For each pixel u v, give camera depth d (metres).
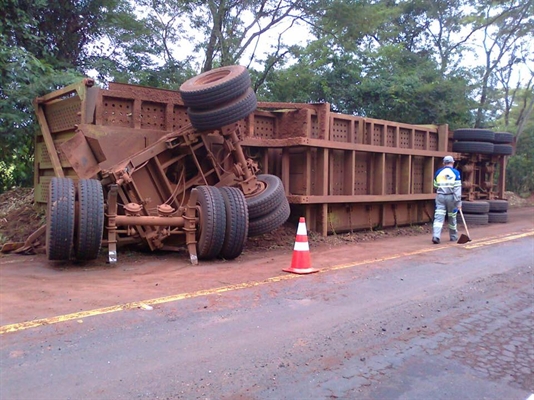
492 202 15.46
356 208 12.16
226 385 3.53
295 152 11.00
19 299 5.34
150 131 8.87
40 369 3.63
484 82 26.22
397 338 4.64
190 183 9.20
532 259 8.74
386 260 8.38
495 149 15.58
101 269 7.03
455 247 10.03
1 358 3.79
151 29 18.48
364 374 3.83
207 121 8.44
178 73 18.78
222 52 19.28
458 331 4.91
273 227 8.91
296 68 20.61
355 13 19.61
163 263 7.59
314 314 5.21
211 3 18.45
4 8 11.43
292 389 3.52
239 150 9.02
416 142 14.02
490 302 5.99
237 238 7.75
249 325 4.79
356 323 4.99
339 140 11.55
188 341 4.31
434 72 22.20
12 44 11.52
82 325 4.57
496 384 3.73
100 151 8.18
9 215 10.49
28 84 10.32
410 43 29.36
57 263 7.39
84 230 6.77
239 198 7.86
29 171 13.12
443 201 10.78
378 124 12.45
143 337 4.35
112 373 3.62
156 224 7.52
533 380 3.82
